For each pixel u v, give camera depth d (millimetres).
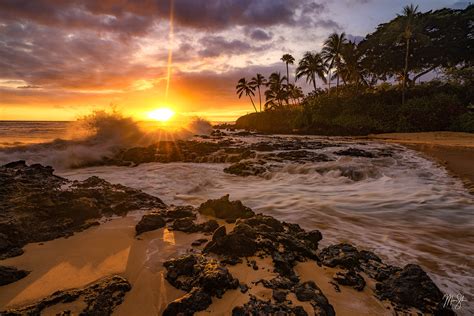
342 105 40031
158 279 3531
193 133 34688
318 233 4973
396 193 8391
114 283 3307
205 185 10141
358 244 4973
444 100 32688
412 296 3213
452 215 6488
